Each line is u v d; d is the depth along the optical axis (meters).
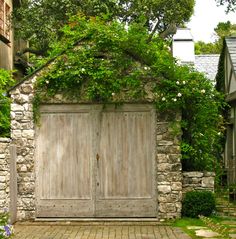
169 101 11.44
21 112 11.73
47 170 11.84
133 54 11.54
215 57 23.23
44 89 11.70
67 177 11.83
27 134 11.73
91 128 11.85
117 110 11.81
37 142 11.83
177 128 11.60
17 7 20.94
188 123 12.02
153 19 22.97
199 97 11.70
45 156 11.85
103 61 11.52
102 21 12.14
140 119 11.81
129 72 11.59
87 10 20.00
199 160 12.27
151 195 11.73
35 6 20.61
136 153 11.79
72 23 12.18
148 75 11.56
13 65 20.97
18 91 11.73
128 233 10.15
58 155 11.85
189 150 11.77
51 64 11.65
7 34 19.38
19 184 11.68
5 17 19.36
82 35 11.59
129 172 11.80
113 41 11.39
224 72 19.84
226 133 19.33
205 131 12.16
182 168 12.31
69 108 11.82
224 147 19.81
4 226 7.35
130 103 11.75
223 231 9.10
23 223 11.41
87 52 11.55
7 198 10.74
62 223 11.41
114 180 11.80
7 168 10.79
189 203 11.67
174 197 11.60
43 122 11.84
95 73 11.45
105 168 11.82
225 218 11.74
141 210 11.71
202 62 22.91
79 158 11.84
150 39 11.98
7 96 13.29
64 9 20.08
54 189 11.81
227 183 16.08
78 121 11.88
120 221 11.57
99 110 11.84
